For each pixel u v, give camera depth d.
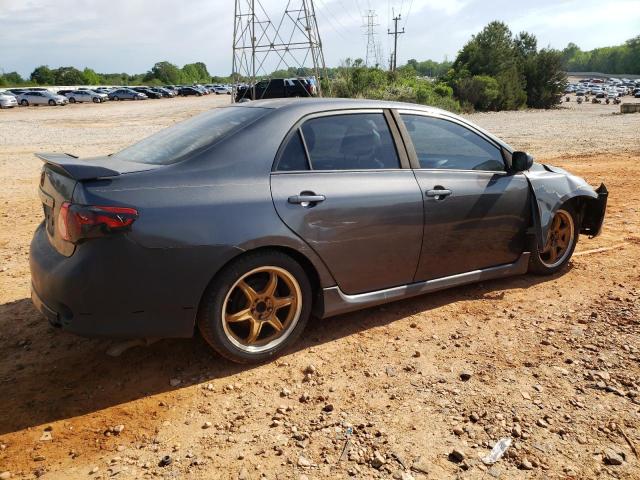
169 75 135.62
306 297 3.30
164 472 2.32
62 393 2.93
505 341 3.53
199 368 3.18
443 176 3.82
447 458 2.40
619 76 189.12
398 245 3.59
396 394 2.91
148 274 2.75
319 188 3.24
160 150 3.26
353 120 3.55
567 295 4.30
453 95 54.50
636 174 10.59
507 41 67.94
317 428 2.62
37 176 10.70
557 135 20.28
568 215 4.71
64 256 2.78
